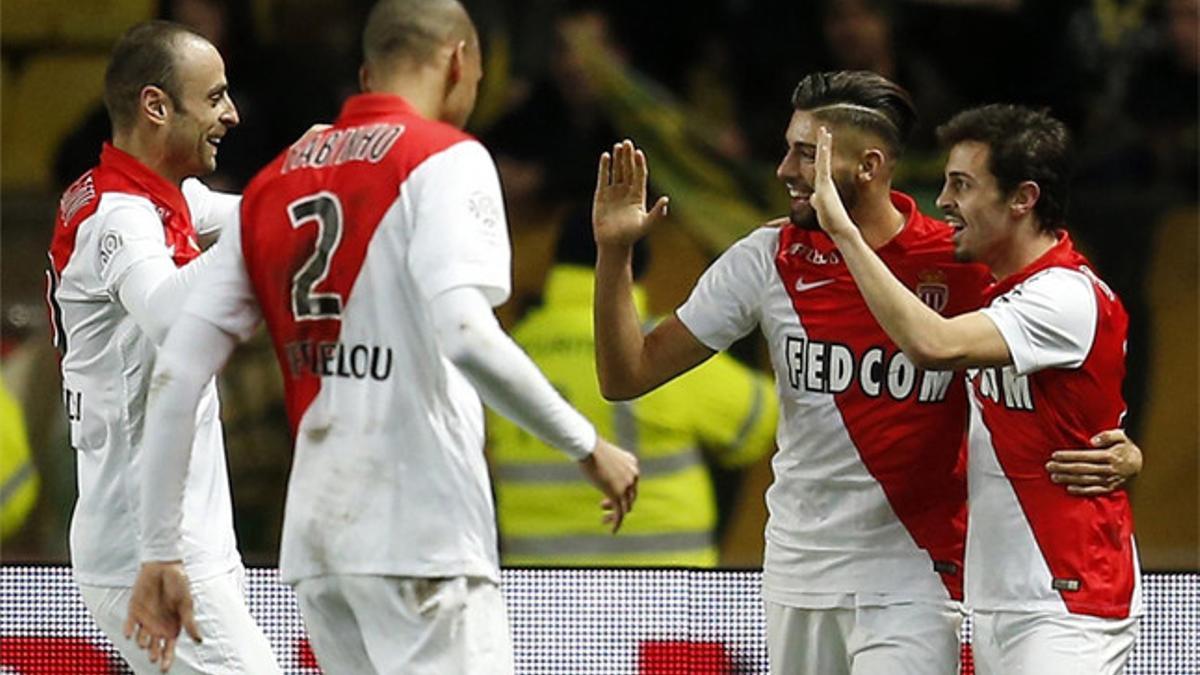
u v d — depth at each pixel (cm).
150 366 1812
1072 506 1775
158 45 1841
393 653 1602
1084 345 1764
